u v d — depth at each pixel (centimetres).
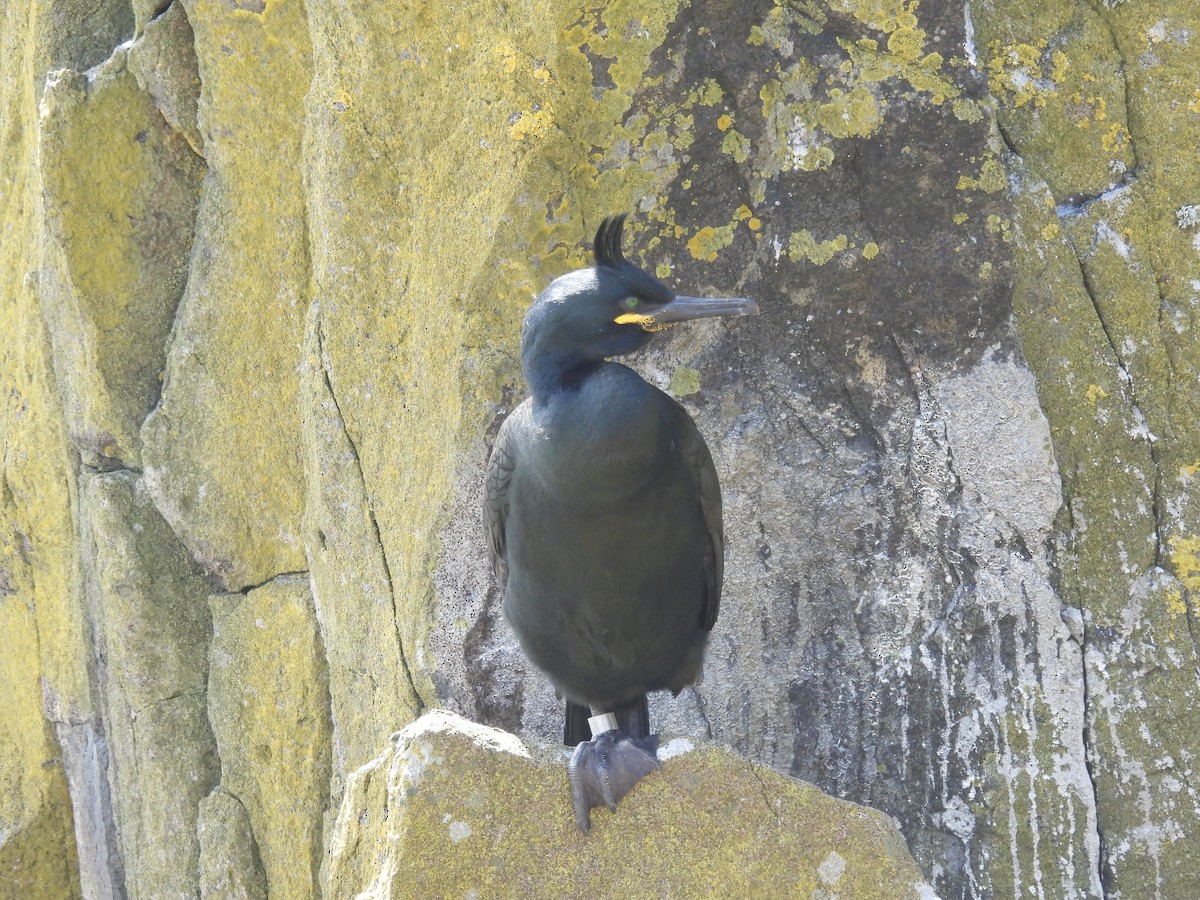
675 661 919
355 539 1120
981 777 1002
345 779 1146
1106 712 1001
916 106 992
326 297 1103
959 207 1000
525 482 858
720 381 1023
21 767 1554
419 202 1062
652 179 1001
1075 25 1043
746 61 994
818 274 1007
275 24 1197
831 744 1019
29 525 1486
